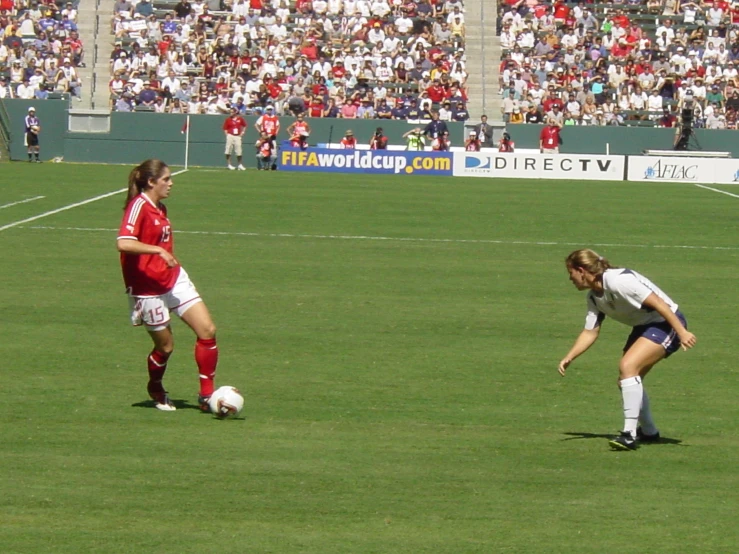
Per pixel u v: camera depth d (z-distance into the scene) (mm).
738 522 24000
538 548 22234
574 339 44094
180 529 22906
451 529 23203
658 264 66125
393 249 69250
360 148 140625
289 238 73000
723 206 102625
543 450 29250
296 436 30141
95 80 156125
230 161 141875
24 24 158125
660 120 154750
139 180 30859
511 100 156625
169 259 30422
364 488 25797
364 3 169500
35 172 119250
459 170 136625
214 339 32062
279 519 23594
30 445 28703
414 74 158250
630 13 175375
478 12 169750
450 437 30359
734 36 170625
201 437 29812
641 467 27875
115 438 29531
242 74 156250
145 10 164625
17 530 22688
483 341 43375
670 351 28938
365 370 38188
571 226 83750
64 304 48781
